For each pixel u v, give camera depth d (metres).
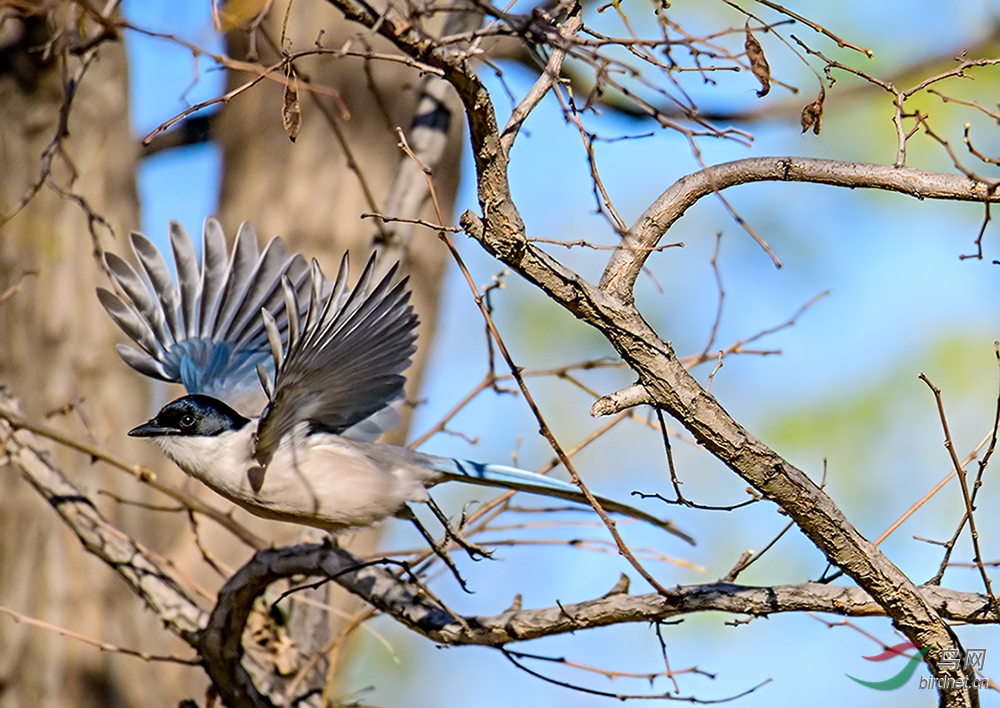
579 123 6.90
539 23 6.63
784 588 7.56
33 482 10.01
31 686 10.84
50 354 11.51
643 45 7.00
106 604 11.23
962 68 7.12
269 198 12.58
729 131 6.82
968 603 7.50
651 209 7.26
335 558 8.66
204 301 10.31
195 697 11.46
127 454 11.64
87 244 11.85
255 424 9.28
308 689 10.23
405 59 6.57
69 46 9.20
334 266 12.16
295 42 12.48
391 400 9.10
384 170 12.50
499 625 8.17
